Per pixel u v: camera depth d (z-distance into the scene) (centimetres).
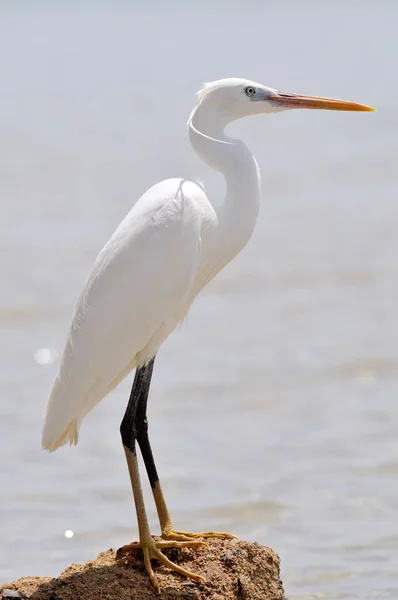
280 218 2788
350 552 1002
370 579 944
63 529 1062
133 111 5384
